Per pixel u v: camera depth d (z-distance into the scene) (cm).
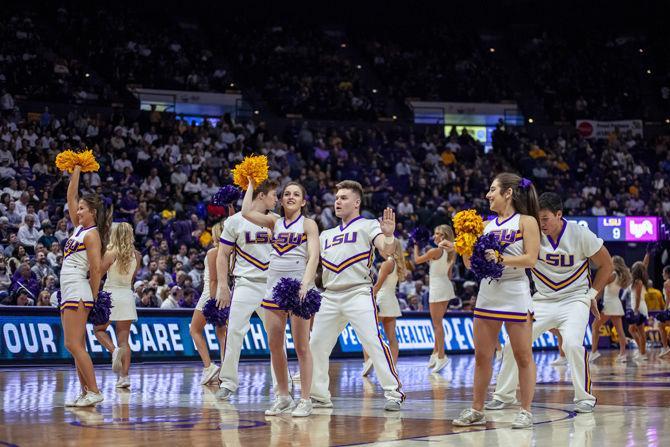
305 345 642
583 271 717
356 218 689
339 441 504
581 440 509
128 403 729
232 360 784
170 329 1320
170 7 3155
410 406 719
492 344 585
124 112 2436
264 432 545
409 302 1694
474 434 538
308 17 3419
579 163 2862
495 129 3067
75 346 695
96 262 688
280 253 647
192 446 483
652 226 2208
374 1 3412
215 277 902
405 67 3288
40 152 2002
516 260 567
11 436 524
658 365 1337
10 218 1650
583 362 683
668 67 3509
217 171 2255
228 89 2789
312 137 2603
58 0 2850
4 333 1158
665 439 512
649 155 3036
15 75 2355
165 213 1892
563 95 3359
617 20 3628
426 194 2483
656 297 1906
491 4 3525
